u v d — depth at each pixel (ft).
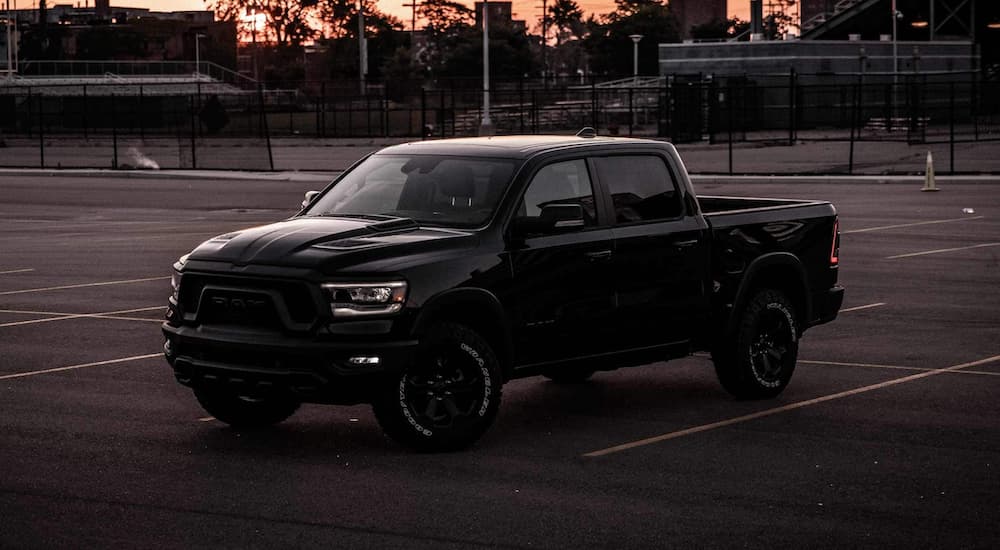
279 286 27.89
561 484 26.68
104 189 124.88
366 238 29.04
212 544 22.65
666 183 33.55
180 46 468.34
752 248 34.91
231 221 89.86
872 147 186.60
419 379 28.63
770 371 35.55
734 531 23.52
